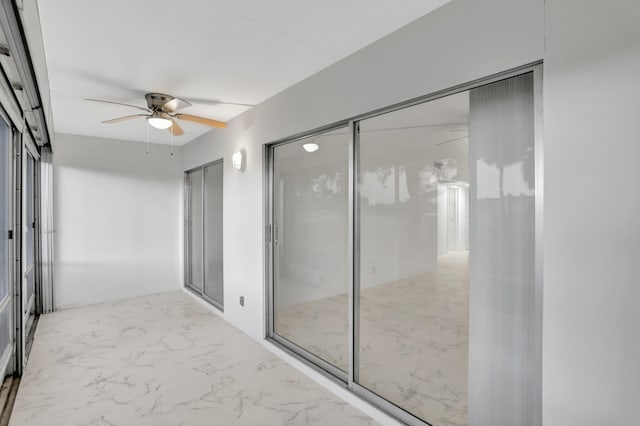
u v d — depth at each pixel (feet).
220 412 8.05
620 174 4.39
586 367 4.70
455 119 6.44
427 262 7.00
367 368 8.32
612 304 4.47
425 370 7.12
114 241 17.26
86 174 16.53
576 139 4.75
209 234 16.22
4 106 7.72
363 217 8.32
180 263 19.12
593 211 4.61
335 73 8.73
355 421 7.76
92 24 6.91
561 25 4.88
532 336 5.51
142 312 15.35
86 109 12.30
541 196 5.25
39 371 9.87
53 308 15.39
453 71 6.23
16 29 5.20
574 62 4.76
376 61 7.66
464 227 6.36
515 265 5.68
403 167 7.39
